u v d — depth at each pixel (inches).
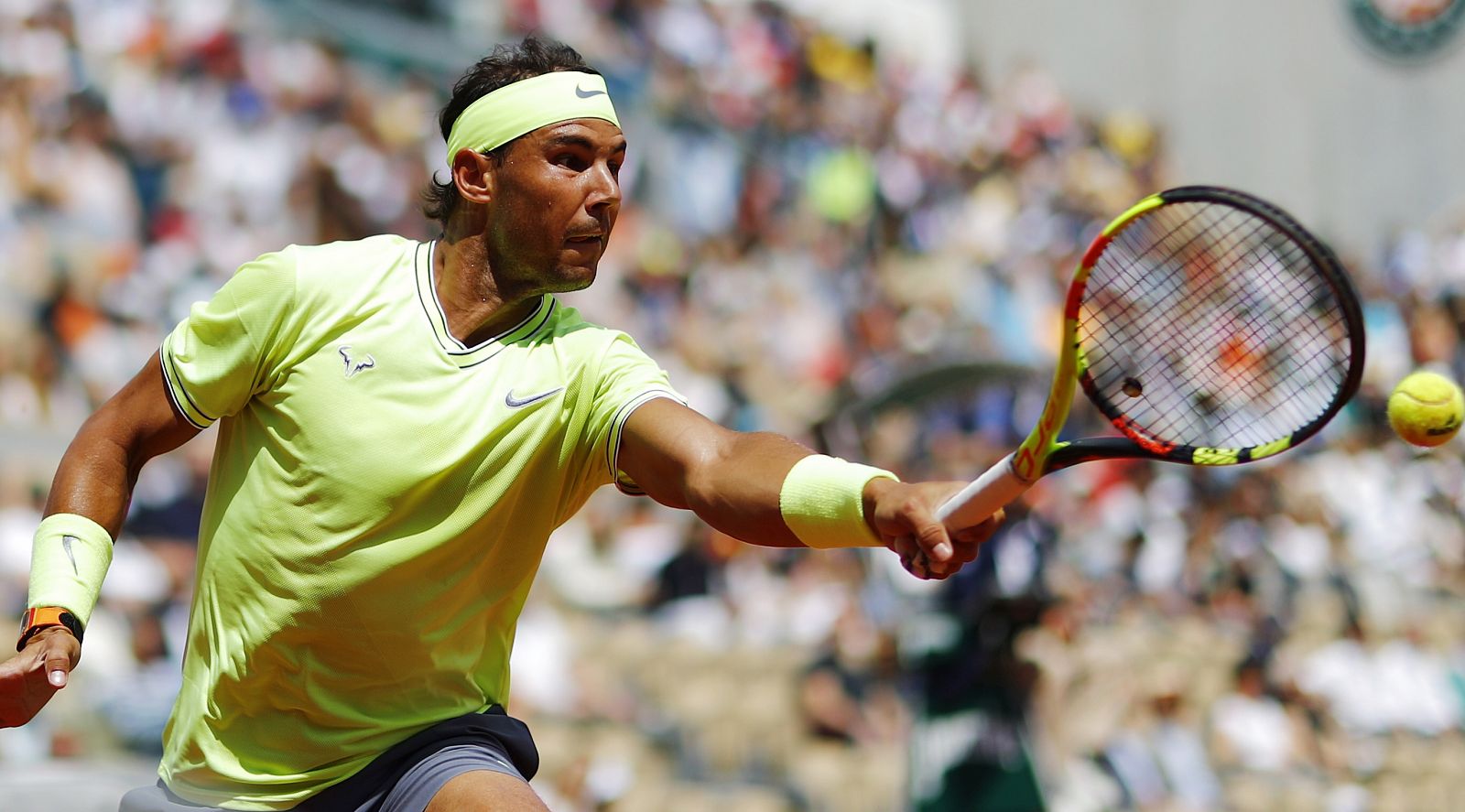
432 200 497.7
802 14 3304.6
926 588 1218.0
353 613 465.1
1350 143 3779.5
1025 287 2859.3
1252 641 1824.6
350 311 466.9
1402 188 3759.8
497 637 498.0
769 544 431.2
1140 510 2057.1
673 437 450.6
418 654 473.1
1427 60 3750.0
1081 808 1408.7
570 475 478.3
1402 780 1771.7
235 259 1915.6
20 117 1792.6
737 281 2511.1
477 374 465.4
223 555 473.4
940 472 1435.8
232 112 2069.4
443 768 466.9
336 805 476.1
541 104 470.3
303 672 471.8
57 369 1619.1
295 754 478.0
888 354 2416.3
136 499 1381.6
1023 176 3221.0
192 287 1811.0
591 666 1528.1
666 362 2240.4
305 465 462.3
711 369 2267.5
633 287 2364.7
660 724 1491.1
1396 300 2819.9
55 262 1701.5
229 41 2144.4
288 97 2162.9
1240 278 480.4
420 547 462.3
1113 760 1470.2
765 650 1578.5
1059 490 2027.6
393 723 477.1
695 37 2923.2
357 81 2319.1
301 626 466.6
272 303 465.1
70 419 1596.9
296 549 463.5
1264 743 1684.3
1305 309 473.7
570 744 1428.4
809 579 1681.8
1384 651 1948.8
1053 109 3511.3
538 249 470.0
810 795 1432.1
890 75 3265.3
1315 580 2047.2
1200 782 1551.4
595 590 1720.0
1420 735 1855.3
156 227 1891.0
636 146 2613.2
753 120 2839.6
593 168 474.9
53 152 1823.3
